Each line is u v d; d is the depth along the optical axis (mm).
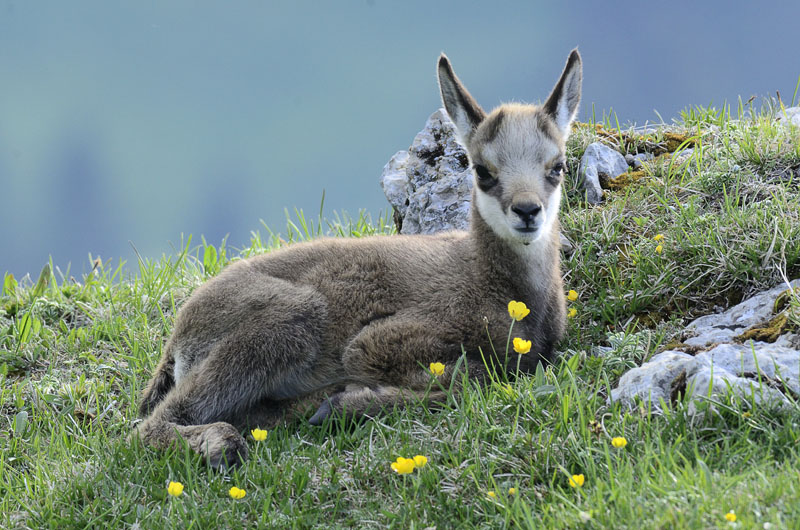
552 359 13102
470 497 9508
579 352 12516
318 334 12578
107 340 15594
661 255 13969
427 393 11352
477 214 12961
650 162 16906
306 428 11727
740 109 17672
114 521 10070
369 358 12297
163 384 13016
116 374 14406
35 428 12891
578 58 13656
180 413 11820
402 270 12930
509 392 10883
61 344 15305
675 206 15117
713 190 15094
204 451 10898
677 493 8234
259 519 9695
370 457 10445
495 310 12516
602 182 16625
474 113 13539
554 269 13125
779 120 16859
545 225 12594
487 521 9070
